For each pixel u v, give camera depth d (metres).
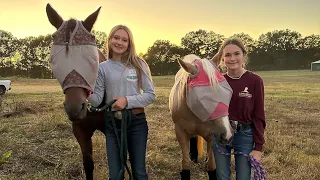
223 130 2.79
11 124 7.10
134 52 2.94
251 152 2.87
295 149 5.56
